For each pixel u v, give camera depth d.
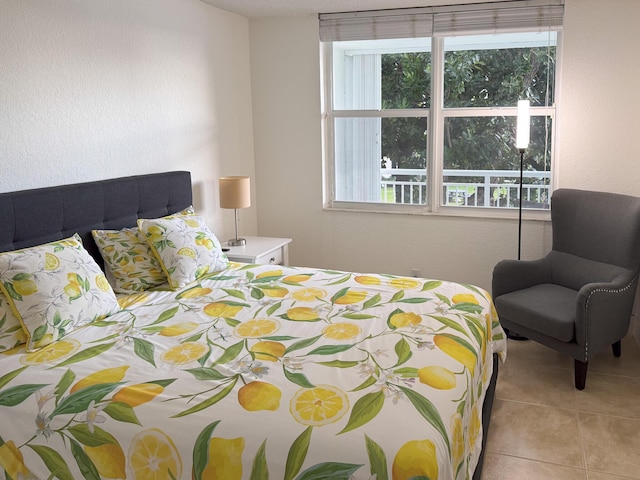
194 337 2.40
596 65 3.86
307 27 4.53
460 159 4.43
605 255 3.57
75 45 3.08
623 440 2.76
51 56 2.94
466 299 2.86
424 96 4.43
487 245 4.36
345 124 4.70
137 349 2.28
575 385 3.29
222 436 1.76
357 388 1.94
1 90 2.70
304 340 2.35
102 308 2.63
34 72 2.86
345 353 2.21
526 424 2.92
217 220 4.45
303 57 4.59
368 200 4.75
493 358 3.05
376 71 4.54
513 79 4.20
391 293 2.94
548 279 3.83
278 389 1.94
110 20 3.30
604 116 3.90
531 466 2.59
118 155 3.42
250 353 2.23
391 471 1.63
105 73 3.29
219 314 2.67
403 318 2.57
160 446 1.79
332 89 4.67
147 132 3.65
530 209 4.32
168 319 2.62
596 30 3.82
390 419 1.77
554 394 3.22
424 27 4.24
